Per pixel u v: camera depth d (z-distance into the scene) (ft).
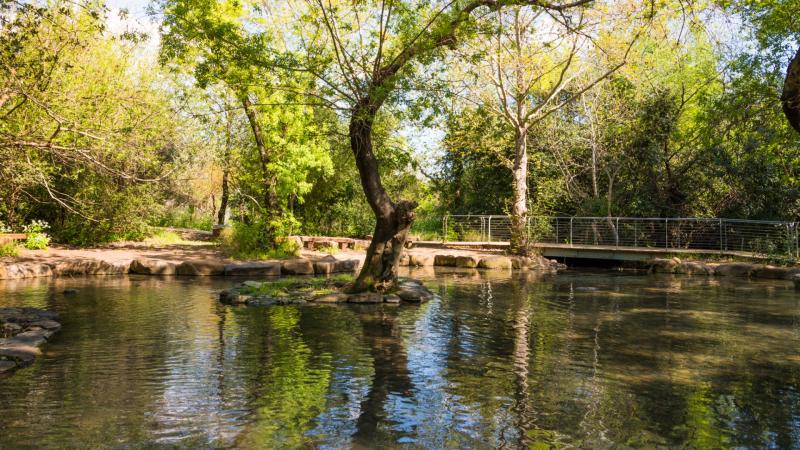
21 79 29.99
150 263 54.39
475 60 42.55
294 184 63.98
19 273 50.11
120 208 71.10
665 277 57.47
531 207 75.15
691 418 17.06
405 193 113.09
